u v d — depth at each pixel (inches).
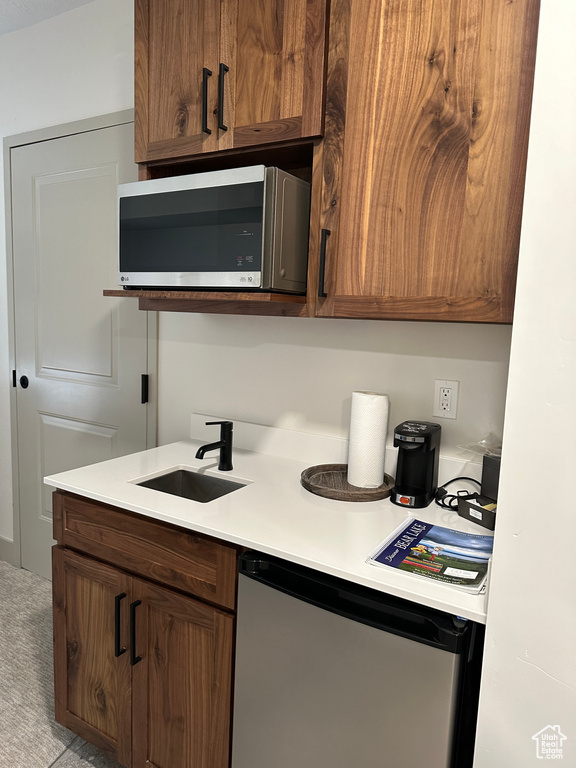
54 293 98.6
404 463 59.3
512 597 36.4
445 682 39.0
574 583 34.4
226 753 52.6
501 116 45.7
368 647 42.1
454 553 46.4
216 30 59.3
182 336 84.7
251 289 58.5
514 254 46.3
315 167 55.3
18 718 72.7
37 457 105.7
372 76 51.3
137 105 66.2
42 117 96.7
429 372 64.3
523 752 37.2
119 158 86.6
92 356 95.0
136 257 64.9
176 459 72.3
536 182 33.7
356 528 51.5
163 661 56.2
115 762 66.5
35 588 103.7
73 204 93.4
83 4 88.3
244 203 55.6
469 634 39.8
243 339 78.5
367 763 43.2
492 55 45.7
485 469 56.4
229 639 50.8
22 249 102.2
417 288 51.1
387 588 41.1
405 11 49.2
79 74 90.5
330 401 71.8
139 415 90.5
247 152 60.3
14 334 106.1
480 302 48.2
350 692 43.4
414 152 49.9
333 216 54.8
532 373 34.8
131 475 64.8
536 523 35.3
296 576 46.0
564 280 33.4
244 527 50.7
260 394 77.8
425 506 57.6
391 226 51.7
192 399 84.9
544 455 34.7
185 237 60.4
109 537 59.4
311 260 57.0
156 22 63.7
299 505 57.0
